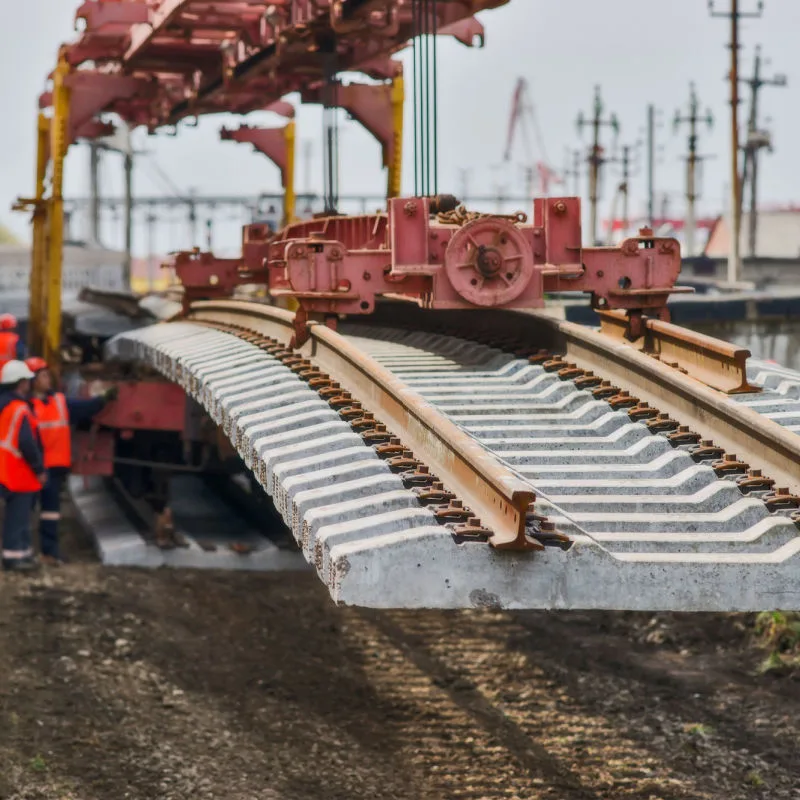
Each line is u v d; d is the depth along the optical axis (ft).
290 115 117.08
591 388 49.19
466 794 46.37
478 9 69.62
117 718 53.21
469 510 32.89
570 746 51.11
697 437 42.65
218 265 86.74
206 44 99.14
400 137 95.04
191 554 79.66
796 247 331.16
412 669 61.21
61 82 98.32
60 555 79.92
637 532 35.35
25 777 46.75
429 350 61.82
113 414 83.15
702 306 90.12
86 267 207.41
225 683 58.70
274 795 45.96
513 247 52.37
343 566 29.48
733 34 175.22
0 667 58.34
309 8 77.51
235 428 45.75
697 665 61.00
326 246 54.19
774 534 34.14
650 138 307.78
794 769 48.01
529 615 70.03
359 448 39.32
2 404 76.38
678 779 47.39
